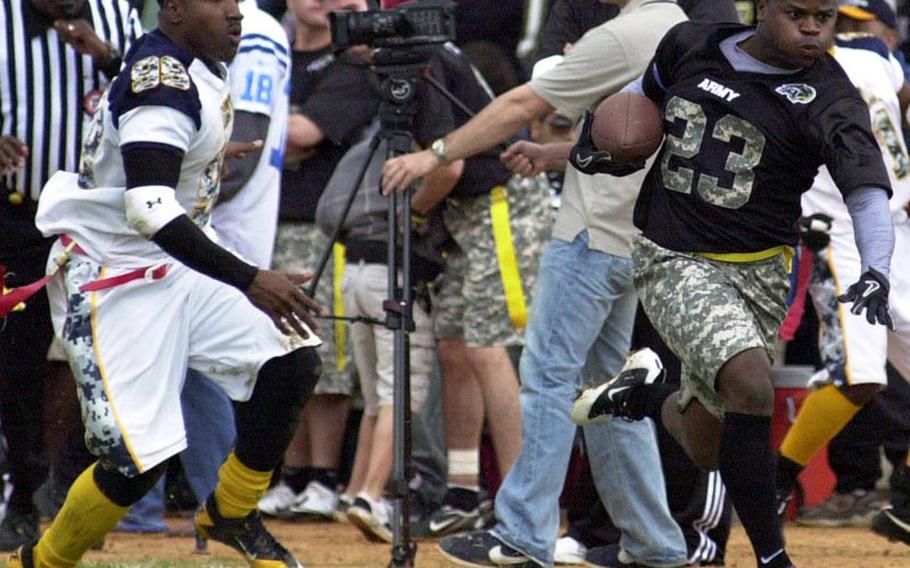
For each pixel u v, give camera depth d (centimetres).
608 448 2269
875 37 2805
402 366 2186
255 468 2031
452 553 2275
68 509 1981
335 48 2255
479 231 2828
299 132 3003
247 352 1983
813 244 2755
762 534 1778
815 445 2759
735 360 1775
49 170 2559
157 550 2698
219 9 1930
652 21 2170
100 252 1973
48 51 2552
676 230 1861
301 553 2678
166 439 1952
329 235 2912
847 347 2719
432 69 2742
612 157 1925
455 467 2920
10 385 2634
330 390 3106
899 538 2627
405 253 2209
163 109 1880
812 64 1814
